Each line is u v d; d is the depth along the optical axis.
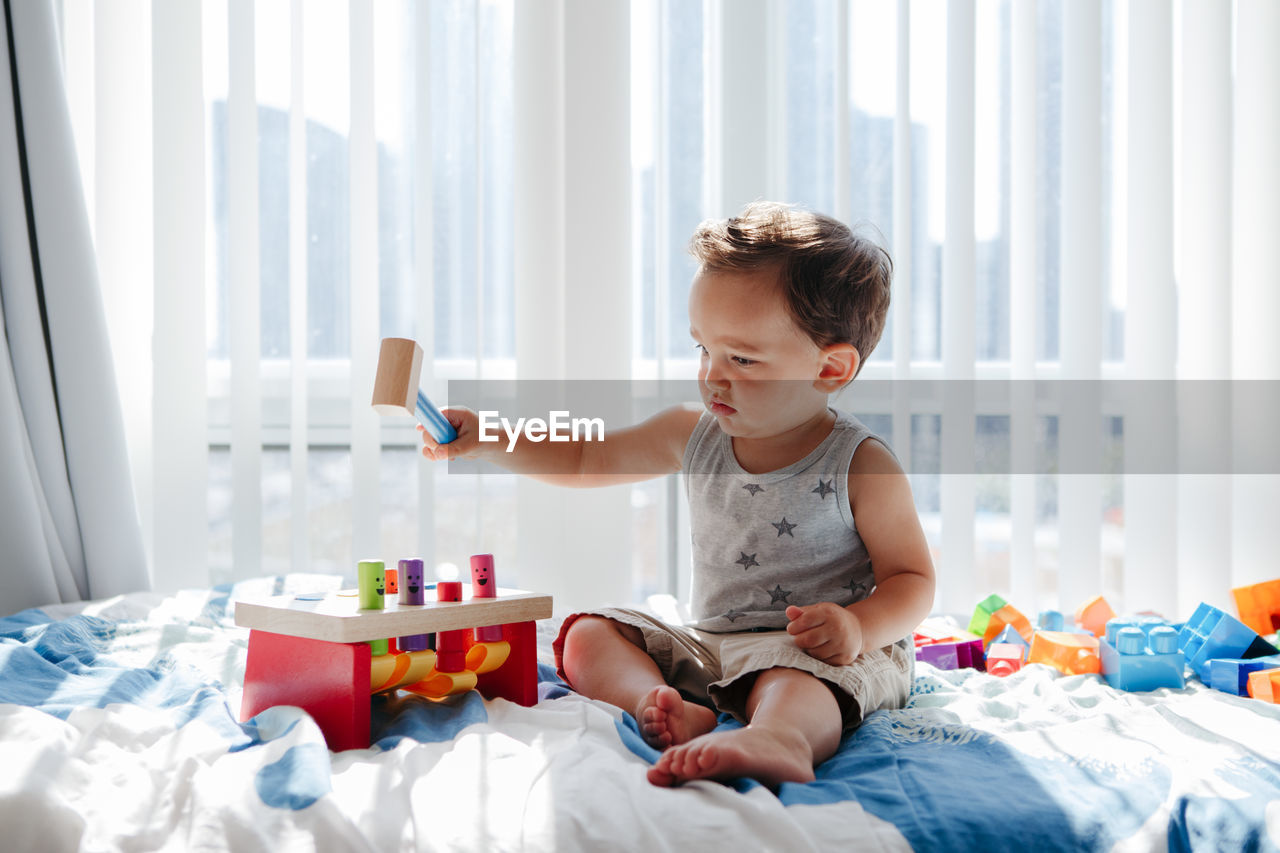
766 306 0.92
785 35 1.58
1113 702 0.90
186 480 1.54
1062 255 1.56
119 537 1.41
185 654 0.99
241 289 1.54
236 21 1.53
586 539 1.57
